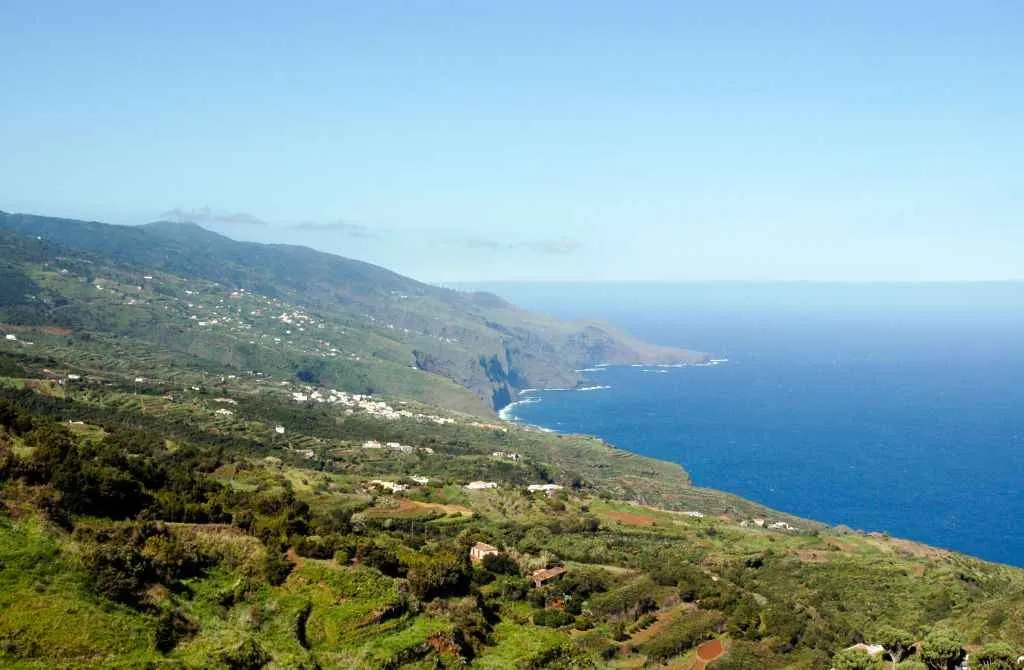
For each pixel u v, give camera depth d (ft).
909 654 266.16
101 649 160.97
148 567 199.00
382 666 197.88
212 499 282.36
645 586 359.46
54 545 186.70
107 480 234.38
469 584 282.77
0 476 215.10
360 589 227.40
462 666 214.28
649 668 287.69
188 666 164.66
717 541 531.09
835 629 333.42
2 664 148.36
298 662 185.37
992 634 312.09
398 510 471.21
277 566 229.86
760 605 347.36
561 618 307.17
